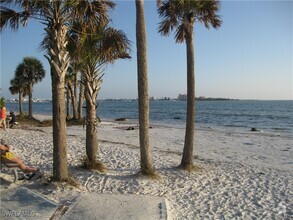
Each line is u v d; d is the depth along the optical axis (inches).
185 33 402.0
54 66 287.4
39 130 849.5
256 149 694.5
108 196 266.1
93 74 377.4
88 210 232.8
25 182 294.8
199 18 418.9
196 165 453.1
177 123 1610.5
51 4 286.5
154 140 793.6
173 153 569.3
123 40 386.6
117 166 423.8
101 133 917.2
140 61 353.7
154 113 2940.5
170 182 358.9
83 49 366.0
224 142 799.1
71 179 308.3
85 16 337.1
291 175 430.6
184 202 297.3
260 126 1524.4
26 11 294.5
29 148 494.6
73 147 530.3
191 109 414.0
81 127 1053.2
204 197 316.2
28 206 231.8
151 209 243.6
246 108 4475.9
